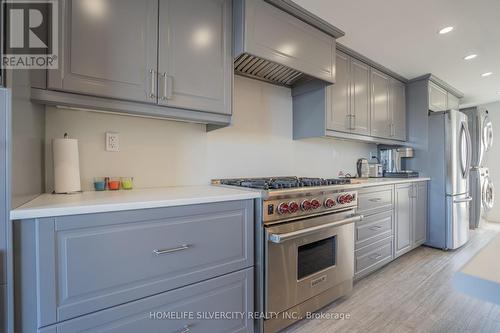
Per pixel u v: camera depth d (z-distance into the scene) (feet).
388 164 11.18
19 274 2.81
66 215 3.02
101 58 3.97
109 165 5.15
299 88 8.05
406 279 7.57
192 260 3.99
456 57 8.82
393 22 6.66
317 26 6.57
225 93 5.34
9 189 2.78
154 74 4.44
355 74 8.56
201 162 6.38
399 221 8.80
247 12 5.32
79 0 3.80
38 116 4.04
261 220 4.78
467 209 10.85
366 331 5.25
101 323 3.24
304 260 5.50
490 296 1.33
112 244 3.31
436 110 11.31
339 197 6.14
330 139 9.59
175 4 4.69
